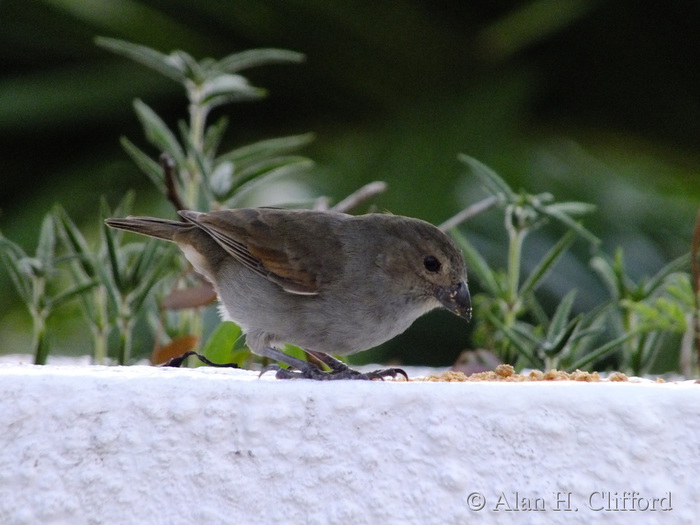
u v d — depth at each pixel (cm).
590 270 1633
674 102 1981
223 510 538
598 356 881
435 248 895
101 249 973
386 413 543
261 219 912
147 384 554
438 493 534
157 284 1009
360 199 1073
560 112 2027
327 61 1895
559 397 543
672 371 1275
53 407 548
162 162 995
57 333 1564
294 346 988
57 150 1961
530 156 1894
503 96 1869
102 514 539
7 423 547
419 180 1762
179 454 543
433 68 1911
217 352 922
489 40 1894
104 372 613
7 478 543
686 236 1745
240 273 913
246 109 1981
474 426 540
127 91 1855
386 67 1903
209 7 1791
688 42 1909
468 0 1839
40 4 1780
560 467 537
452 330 1627
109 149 1958
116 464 542
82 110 1861
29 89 1842
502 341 1016
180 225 966
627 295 965
